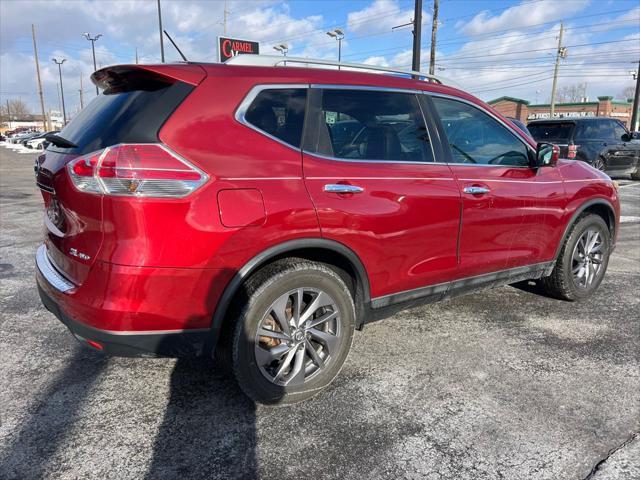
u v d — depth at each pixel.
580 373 3.15
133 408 2.73
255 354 2.57
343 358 2.90
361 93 3.00
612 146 13.19
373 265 2.92
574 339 3.66
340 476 2.22
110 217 2.21
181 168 2.27
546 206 3.89
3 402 2.77
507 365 3.25
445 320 4.01
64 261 2.50
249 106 2.56
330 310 2.81
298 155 2.65
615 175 13.77
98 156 2.23
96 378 3.04
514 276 3.88
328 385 2.92
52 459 2.30
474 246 3.45
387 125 3.07
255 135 2.54
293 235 2.55
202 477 2.21
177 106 2.37
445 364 3.26
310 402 2.81
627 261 5.91
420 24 13.62
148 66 2.45
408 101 3.21
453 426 2.59
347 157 2.85
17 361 3.24
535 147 3.90
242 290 2.53
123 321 2.26
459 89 3.58
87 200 2.25
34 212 9.14
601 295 4.66
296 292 2.65
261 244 2.46
